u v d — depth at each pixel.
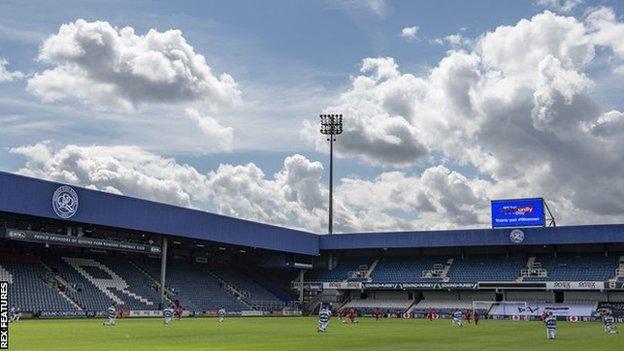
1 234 64.19
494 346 36.31
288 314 101.56
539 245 103.31
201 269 102.31
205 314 86.38
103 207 73.94
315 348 33.84
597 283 91.81
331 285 107.69
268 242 99.94
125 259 91.31
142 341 37.22
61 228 77.44
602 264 98.62
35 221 74.31
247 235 95.69
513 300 100.44
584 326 67.94
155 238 87.19
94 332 44.69
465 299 104.12
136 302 80.69
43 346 32.47
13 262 74.81
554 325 45.16
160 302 82.44
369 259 115.88
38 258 78.50
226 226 91.75
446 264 108.75
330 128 122.56
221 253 109.38
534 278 98.50
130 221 77.12
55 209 68.19
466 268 106.12
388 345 36.50
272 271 115.12
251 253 110.12
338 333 49.00
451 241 105.25
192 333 46.06
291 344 36.59
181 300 87.19
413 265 110.50
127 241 78.12
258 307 97.94
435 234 106.44
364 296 110.25
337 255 119.12
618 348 35.25
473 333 50.44
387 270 110.56
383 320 81.88
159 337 40.97
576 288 93.25
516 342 39.97
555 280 96.69
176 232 83.44
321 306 102.69
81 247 77.94
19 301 66.75
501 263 105.38
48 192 67.62
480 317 93.94
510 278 99.94
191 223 85.88
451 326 63.88
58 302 70.88
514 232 101.56
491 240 102.81
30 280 72.25
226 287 99.44
